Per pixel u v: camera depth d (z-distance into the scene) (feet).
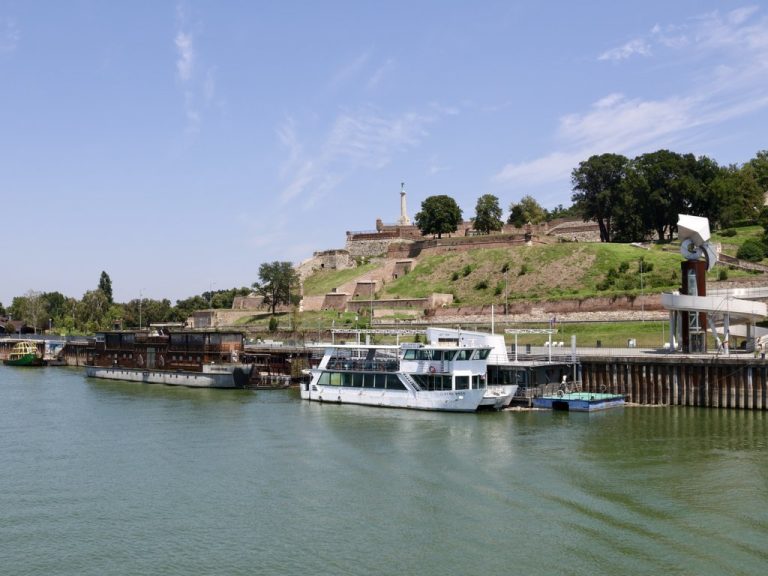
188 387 380.99
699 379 266.16
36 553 139.33
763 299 360.48
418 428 239.50
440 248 615.98
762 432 221.05
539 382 286.87
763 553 130.31
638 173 544.21
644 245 525.34
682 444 207.41
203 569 131.34
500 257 549.54
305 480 181.98
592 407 263.49
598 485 169.68
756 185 590.14
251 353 395.55
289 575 128.16
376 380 290.76
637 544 135.33
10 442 231.30
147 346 424.46
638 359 278.87
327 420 259.19
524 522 147.95
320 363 318.04
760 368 253.65
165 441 230.07
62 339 635.25
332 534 145.48
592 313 415.85
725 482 170.19
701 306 287.48
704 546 133.59
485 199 652.07
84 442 230.48
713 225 551.18
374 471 187.52
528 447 207.92
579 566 127.24
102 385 396.98
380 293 570.87
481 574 125.80
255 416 272.72
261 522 153.38
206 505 164.86
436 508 158.10
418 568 128.98
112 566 133.39
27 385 399.44
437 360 272.72
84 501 169.27
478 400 264.52
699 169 530.68
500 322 440.04
